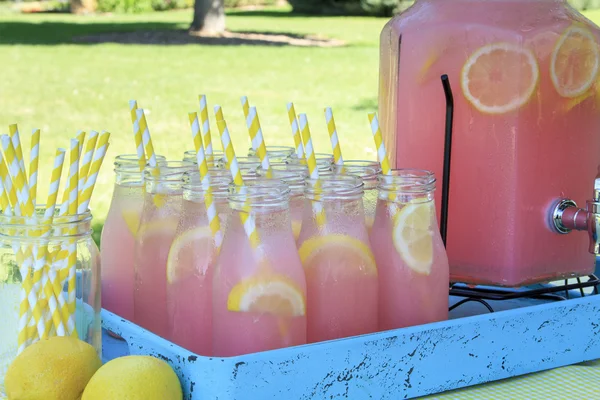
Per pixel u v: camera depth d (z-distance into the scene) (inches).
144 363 31.9
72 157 35.5
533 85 43.4
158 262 40.9
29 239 35.1
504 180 44.3
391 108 48.2
